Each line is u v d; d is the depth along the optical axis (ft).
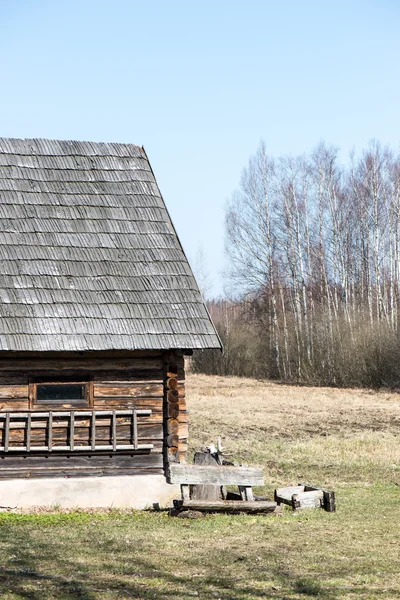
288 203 217.56
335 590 34.94
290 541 46.09
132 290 60.03
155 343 57.06
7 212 62.49
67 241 62.03
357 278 225.97
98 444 57.62
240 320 254.88
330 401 151.74
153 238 64.28
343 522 52.70
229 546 44.39
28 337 54.95
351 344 193.36
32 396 56.80
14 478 55.88
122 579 36.24
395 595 34.17
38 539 44.60
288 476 73.26
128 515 54.03
